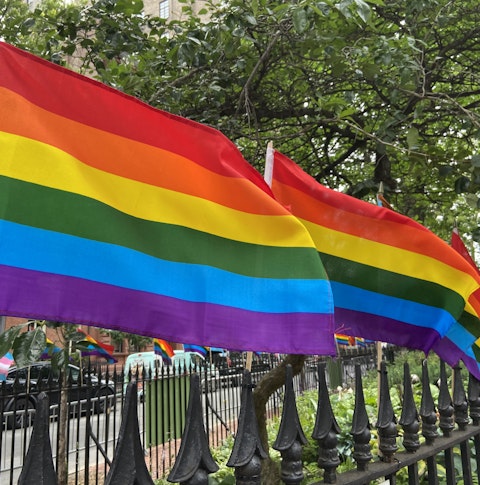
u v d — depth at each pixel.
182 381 8.30
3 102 1.79
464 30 5.47
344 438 5.12
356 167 6.82
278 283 2.22
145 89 4.59
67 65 4.67
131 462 1.41
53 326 3.37
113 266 1.88
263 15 4.29
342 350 15.09
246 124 5.25
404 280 3.15
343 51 4.14
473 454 4.24
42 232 1.75
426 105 5.30
